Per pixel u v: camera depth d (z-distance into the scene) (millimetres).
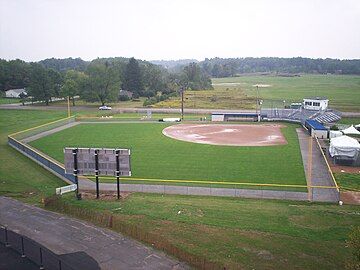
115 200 43656
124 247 31656
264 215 38125
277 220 36781
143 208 40125
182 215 37875
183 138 81812
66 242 32594
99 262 29203
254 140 79625
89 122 105000
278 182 51531
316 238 32719
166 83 198000
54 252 30719
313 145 74312
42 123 103000
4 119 113938
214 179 53062
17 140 79438
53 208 40938
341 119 106000
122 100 171125
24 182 52188
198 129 93188
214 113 111500
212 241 31984
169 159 63969
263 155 66438
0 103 163625
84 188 49219
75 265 28641
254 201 44500
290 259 28969
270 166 59406
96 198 44406
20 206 41781
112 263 29094
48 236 33812
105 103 156125
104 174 44000
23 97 186625
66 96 149250
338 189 47906
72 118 106938
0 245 31203
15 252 29953
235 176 54344
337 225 35625
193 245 31266
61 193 45656
